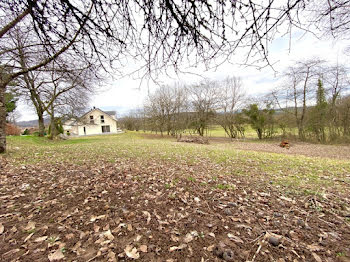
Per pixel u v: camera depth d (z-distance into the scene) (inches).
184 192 103.8
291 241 59.5
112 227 68.0
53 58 97.7
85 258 51.9
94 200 91.2
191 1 54.2
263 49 56.0
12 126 710.5
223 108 759.1
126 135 1011.3
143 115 1197.1
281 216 76.2
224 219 73.6
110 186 112.3
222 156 235.5
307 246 56.8
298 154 321.1
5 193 98.3
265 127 647.8
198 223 70.7
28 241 58.9
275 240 58.1
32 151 248.7
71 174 137.7
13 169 147.6
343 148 402.6
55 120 664.4
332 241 59.1
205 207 84.6
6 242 58.1
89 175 135.5
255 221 72.3
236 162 195.5
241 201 91.6
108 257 52.5
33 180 121.3
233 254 53.2
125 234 63.7
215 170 157.8
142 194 99.8
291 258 51.8
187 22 58.6
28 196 95.1
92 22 63.5
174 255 53.5
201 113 819.4
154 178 130.0
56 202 88.3
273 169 164.2
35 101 552.4
